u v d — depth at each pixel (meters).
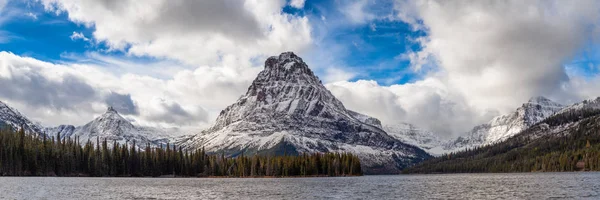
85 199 116.75
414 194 132.50
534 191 132.62
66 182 188.50
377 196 127.31
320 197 125.56
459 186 167.12
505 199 112.00
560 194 120.94
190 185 182.50
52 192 134.62
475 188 153.12
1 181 187.75
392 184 192.12
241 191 147.50
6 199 115.38
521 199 110.94
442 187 163.25
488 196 121.44
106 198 120.00
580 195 117.56
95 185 171.62
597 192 125.00
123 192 139.12
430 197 121.88
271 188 164.00
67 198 118.56
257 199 120.88
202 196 129.00
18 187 151.62
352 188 163.50
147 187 164.62
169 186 172.75
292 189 157.88
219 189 156.88
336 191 147.50
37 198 117.62
